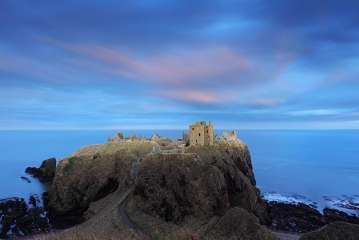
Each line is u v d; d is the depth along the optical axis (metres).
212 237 51.50
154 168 91.25
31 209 108.44
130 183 103.44
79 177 113.94
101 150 128.12
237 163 114.44
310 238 48.06
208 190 85.38
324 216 106.25
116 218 74.69
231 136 131.88
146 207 82.69
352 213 114.06
